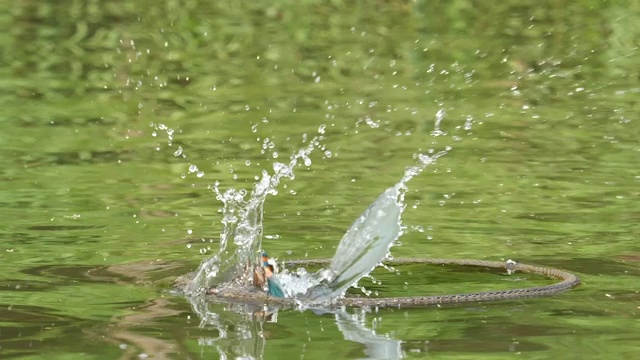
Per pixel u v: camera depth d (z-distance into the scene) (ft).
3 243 38.83
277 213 44.16
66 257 37.06
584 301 31.65
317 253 38.22
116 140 59.06
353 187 48.80
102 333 28.35
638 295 32.32
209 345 27.27
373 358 26.17
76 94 71.92
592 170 51.80
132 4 103.81
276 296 32.27
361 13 99.66
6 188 48.03
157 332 28.48
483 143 58.08
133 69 80.12
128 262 36.32
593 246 38.81
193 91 73.05
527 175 50.85
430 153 55.93
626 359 25.95
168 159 54.54
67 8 101.71
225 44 88.12
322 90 72.64
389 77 76.59
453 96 70.33
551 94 70.54
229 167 53.01
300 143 58.29
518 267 36.09
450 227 41.83
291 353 26.63
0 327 28.96
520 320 29.60
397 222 33.71
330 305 31.24
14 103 68.80
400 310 30.78
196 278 33.78
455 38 88.38
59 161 53.83
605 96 69.56
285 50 86.02
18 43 88.12
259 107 67.77
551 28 90.79
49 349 26.99
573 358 26.04
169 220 42.73
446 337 27.96
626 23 90.84
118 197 46.68
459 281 34.53
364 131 61.16
